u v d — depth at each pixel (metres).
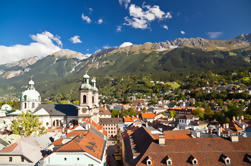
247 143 53.25
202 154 50.22
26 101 132.62
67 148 57.50
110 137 166.12
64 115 128.88
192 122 138.88
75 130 90.38
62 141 75.06
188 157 49.62
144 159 49.53
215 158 49.25
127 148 67.00
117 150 98.38
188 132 93.44
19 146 63.31
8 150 61.38
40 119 124.56
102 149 69.94
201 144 53.19
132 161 52.88
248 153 49.97
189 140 54.69
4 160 60.38
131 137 77.06
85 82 122.06
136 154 54.22
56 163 56.56
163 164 48.25
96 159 56.91
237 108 181.25
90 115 120.25
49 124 127.75
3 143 80.38
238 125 137.62
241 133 117.06
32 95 134.62
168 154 50.38
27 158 60.06
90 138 75.19
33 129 96.94
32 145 70.50
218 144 53.16
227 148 51.78
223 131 105.69
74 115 127.94
